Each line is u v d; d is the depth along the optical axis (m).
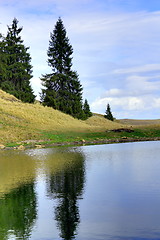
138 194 10.32
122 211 8.45
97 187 11.66
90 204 9.29
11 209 9.03
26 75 70.81
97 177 13.83
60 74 69.38
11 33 72.62
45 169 16.70
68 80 70.56
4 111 51.38
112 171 15.49
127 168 16.45
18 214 8.54
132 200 9.56
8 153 27.06
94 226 7.33
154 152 25.30
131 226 7.22
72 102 69.44
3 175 14.98
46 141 38.28
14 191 11.41
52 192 11.06
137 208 8.66
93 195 10.40
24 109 57.06
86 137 43.62
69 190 11.29
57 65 70.44
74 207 9.03
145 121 135.75
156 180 12.70
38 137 40.72
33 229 7.30
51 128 48.56
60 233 6.99
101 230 7.05
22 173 15.46
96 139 42.00
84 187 11.75
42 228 7.33
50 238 6.73
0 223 7.79
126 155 23.38
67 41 72.62
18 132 41.81
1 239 6.75
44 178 13.91
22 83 71.12
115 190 11.04
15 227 7.49
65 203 9.50
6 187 12.15
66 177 14.02
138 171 15.30
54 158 22.14
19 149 31.42
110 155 23.59
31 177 14.24
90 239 6.56
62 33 72.25
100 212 8.44
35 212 8.66
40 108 63.12
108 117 101.75
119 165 17.77
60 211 8.68
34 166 18.02
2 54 68.12
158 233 6.70
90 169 16.36
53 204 9.45
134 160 20.14
